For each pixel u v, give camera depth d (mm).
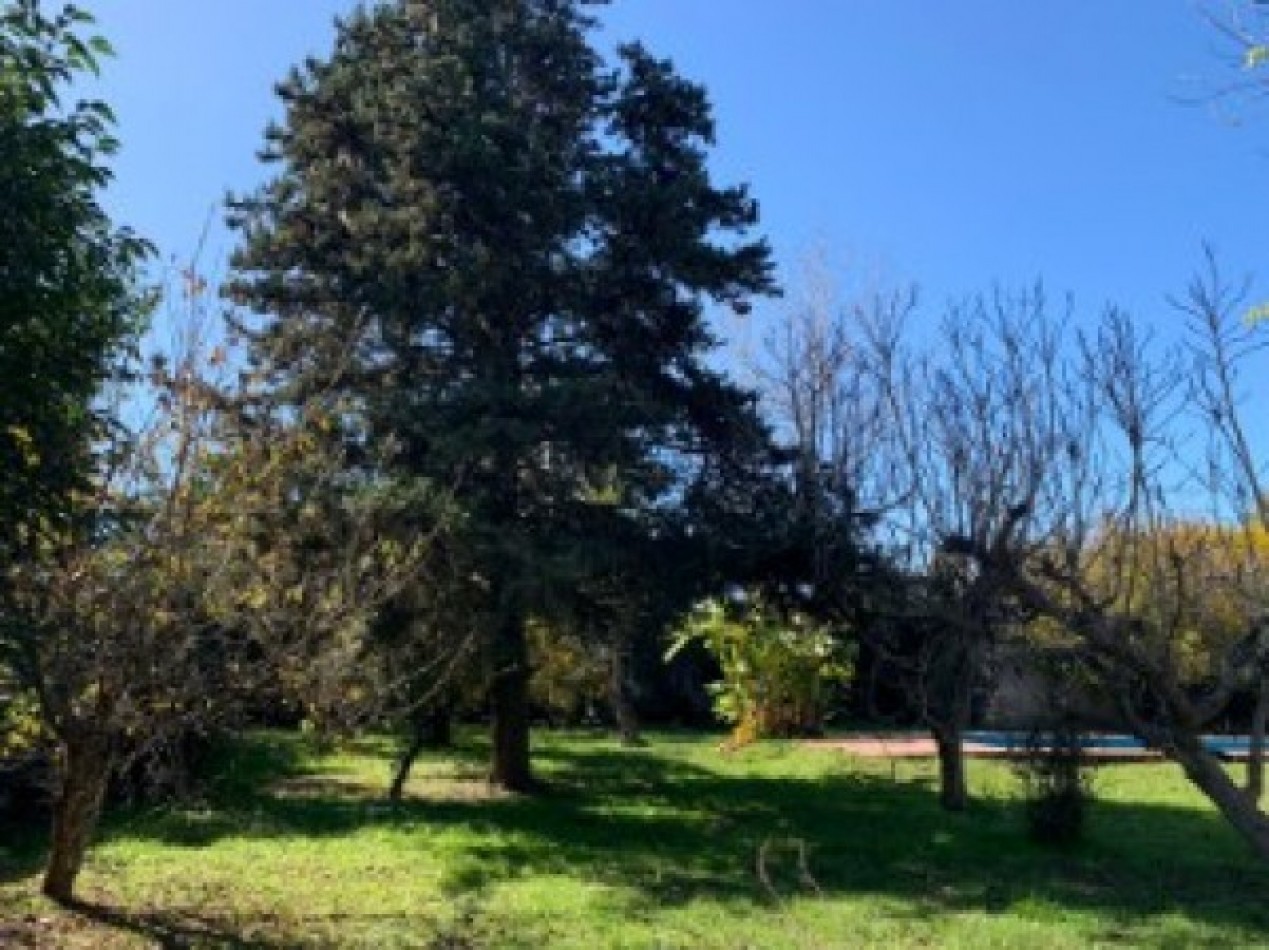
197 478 10148
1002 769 22594
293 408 16797
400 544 14766
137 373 9602
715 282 19047
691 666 34438
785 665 27359
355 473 16438
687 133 20141
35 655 9359
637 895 12500
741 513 18688
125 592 9695
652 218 18781
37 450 8000
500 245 18297
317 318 18688
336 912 11562
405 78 18500
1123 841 16016
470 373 18594
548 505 18359
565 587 17000
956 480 5660
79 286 7637
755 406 20328
